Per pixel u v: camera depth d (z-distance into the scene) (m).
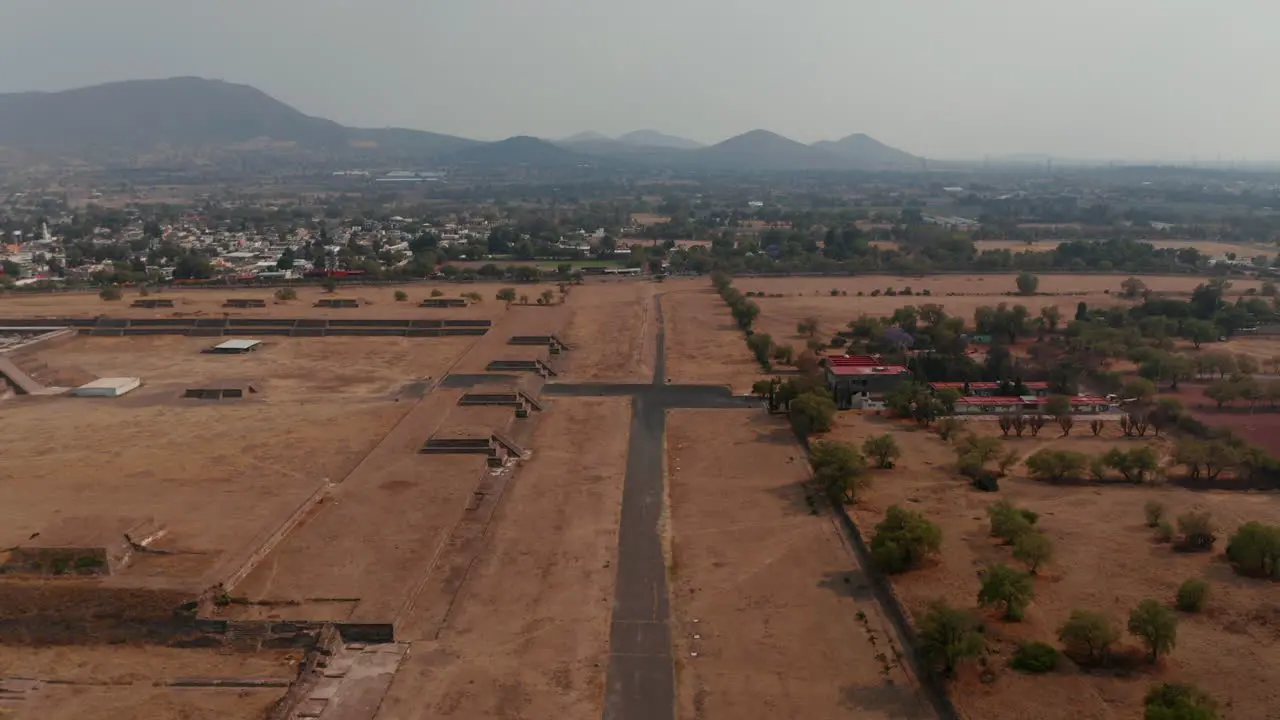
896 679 60.59
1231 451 94.69
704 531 85.69
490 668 62.38
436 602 71.62
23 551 71.25
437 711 57.47
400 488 93.88
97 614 66.94
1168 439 110.12
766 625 68.06
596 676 61.47
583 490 96.56
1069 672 58.81
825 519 88.06
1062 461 95.44
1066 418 113.44
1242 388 122.81
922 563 75.94
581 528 86.44
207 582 69.06
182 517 83.38
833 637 66.19
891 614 69.31
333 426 118.06
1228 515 84.75
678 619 69.25
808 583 74.81
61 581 69.19
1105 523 83.88
